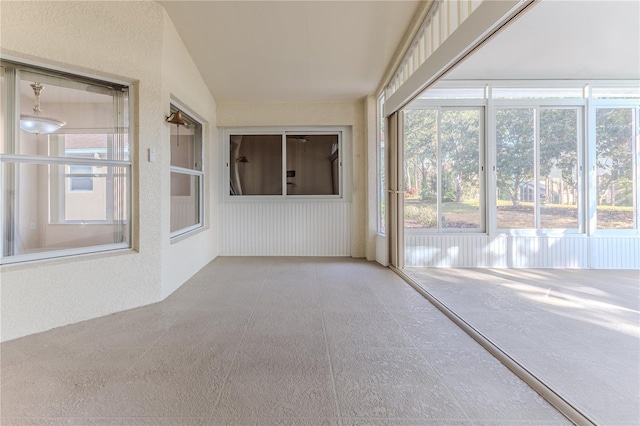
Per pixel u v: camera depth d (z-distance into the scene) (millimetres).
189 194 3824
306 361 1694
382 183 4477
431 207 4301
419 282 3352
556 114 4168
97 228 2541
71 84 2416
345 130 4758
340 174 4789
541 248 4105
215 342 1924
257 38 3223
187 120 3709
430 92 4262
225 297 2832
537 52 3492
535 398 1384
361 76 3965
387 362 1690
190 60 3488
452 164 4277
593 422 1206
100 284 2385
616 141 4129
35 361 1693
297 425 1215
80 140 2473
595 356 1771
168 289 2912
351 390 1436
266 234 4770
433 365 1664
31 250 2264
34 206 2283
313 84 4133
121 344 1898
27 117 2246
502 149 4207
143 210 2635
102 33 2381
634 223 4121
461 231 4277
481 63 3740
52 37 2156
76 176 2459
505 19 1723
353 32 3156
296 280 3418
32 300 2070
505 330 2123
